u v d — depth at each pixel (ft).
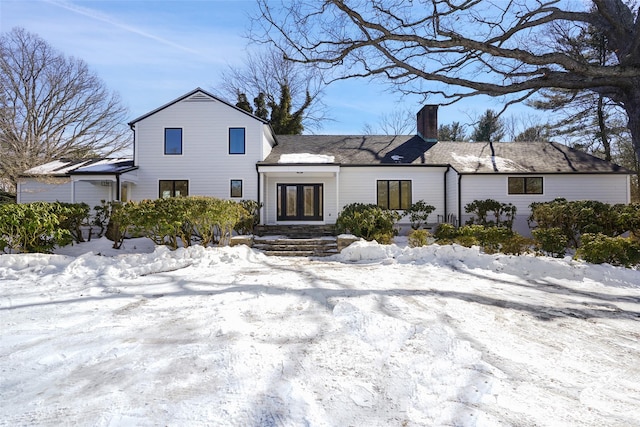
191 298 17.35
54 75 95.81
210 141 55.01
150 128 54.90
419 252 30.35
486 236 32.45
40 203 32.30
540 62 24.25
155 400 8.11
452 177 55.36
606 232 34.99
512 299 18.51
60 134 99.14
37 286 19.88
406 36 27.37
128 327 13.19
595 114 75.87
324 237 47.16
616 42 24.62
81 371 9.63
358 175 57.21
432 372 9.84
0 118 86.58
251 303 16.43
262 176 55.26
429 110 67.00
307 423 7.38
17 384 8.94
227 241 39.14
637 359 11.44
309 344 11.67
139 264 25.94
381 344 11.75
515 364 10.74
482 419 7.59
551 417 7.86
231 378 9.19
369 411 7.91
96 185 54.60
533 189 54.03
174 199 32.76
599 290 21.24
